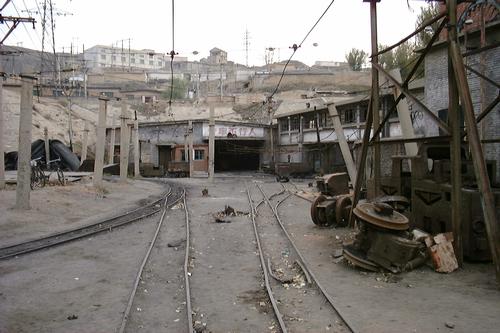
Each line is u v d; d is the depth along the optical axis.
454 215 8.82
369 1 11.83
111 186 26.69
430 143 10.55
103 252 10.79
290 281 8.09
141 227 14.54
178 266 9.40
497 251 7.66
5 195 17.27
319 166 43.03
